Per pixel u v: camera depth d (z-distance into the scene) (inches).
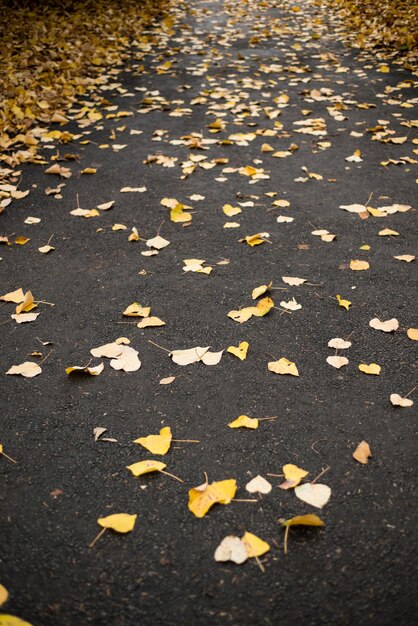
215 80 283.6
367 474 79.0
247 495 76.3
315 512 73.7
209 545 70.1
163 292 122.3
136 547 70.1
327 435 85.6
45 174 184.5
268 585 65.3
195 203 162.2
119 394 95.0
